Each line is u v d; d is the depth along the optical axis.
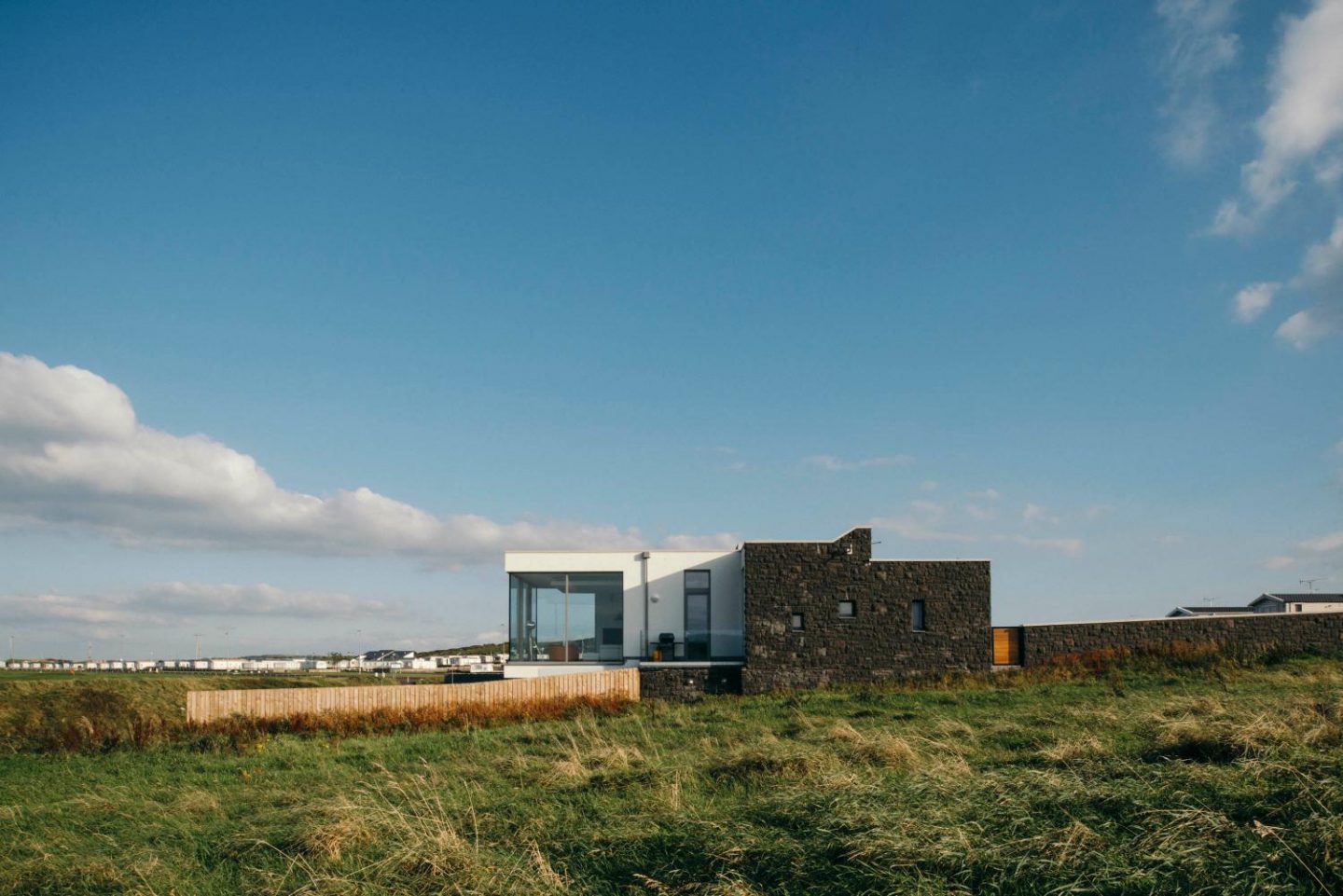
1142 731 12.24
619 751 12.24
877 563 26.34
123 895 7.16
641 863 7.04
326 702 20.86
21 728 20.91
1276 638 27.11
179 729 18.19
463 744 16.02
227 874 7.71
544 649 27.69
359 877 7.16
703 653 27.66
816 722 16.89
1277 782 7.63
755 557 26.23
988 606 26.39
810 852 6.70
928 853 6.23
